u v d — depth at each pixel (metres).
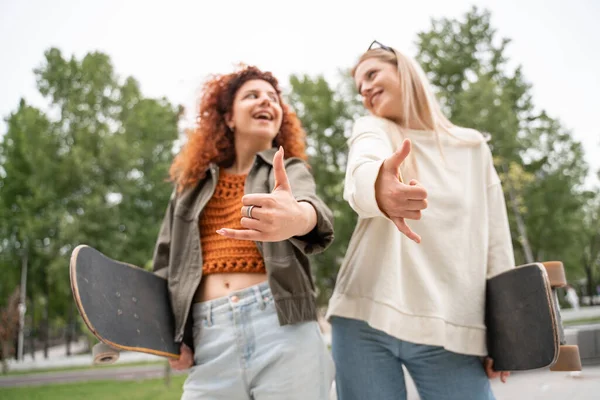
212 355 1.53
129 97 30.62
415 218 1.05
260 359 1.47
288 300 1.50
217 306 1.56
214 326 1.55
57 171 27.64
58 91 30.27
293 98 23.83
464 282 1.57
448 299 1.55
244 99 1.84
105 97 30.14
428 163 1.69
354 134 1.60
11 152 30.52
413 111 1.73
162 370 16.06
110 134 28.88
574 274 28.50
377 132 1.56
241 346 1.50
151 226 29.66
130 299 1.50
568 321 15.93
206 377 1.53
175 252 1.71
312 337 1.53
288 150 2.03
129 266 1.57
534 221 24.09
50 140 28.42
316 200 1.30
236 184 1.76
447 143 1.75
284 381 1.45
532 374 5.98
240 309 1.53
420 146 1.71
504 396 4.75
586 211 31.33
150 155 31.50
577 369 1.44
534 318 1.39
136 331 1.45
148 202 31.14
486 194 1.73
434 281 1.56
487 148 1.78
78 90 29.98
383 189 1.06
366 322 1.61
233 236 1.04
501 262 1.67
